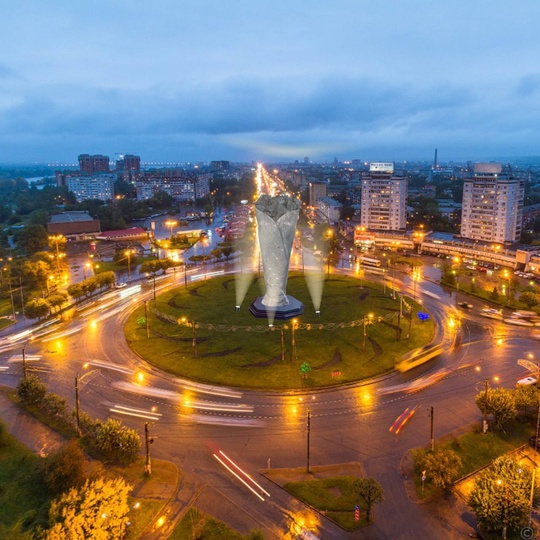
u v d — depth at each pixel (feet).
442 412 274.16
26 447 243.81
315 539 185.47
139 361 346.54
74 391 302.86
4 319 440.86
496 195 653.30
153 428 261.44
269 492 211.61
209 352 355.15
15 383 314.14
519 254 586.45
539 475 213.87
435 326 407.03
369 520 193.77
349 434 254.68
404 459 232.94
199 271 619.67
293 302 448.24
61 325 423.64
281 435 254.68
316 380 311.06
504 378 312.29
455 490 211.61
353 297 484.33
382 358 342.44
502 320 419.74
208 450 242.37
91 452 239.50
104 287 545.85
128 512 196.65
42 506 200.95
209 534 186.80
